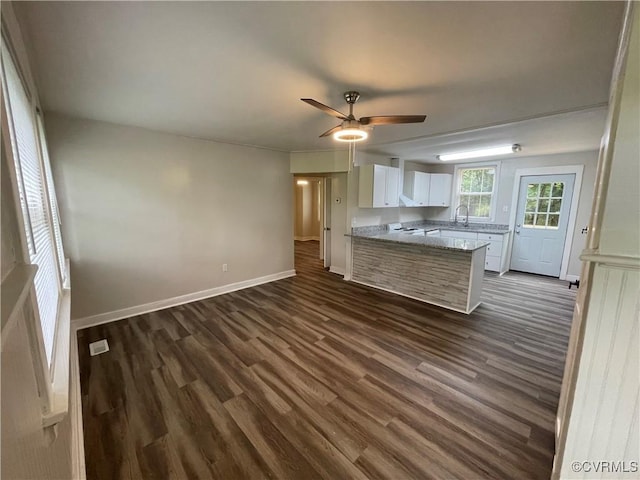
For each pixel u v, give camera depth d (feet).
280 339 9.78
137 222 11.50
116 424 6.13
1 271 2.21
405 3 4.06
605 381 3.54
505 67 6.03
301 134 12.14
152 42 5.09
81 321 10.53
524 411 6.50
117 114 9.34
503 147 14.84
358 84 6.89
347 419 6.28
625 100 3.11
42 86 6.91
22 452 2.17
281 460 5.33
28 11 4.13
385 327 10.71
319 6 4.14
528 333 10.23
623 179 3.18
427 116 9.34
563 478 3.95
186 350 9.06
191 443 5.67
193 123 10.41
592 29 4.65
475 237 19.17
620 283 3.33
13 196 2.56
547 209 17.67
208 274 13.94
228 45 5.20
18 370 2.29
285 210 16.97
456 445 5.62
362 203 16.84
